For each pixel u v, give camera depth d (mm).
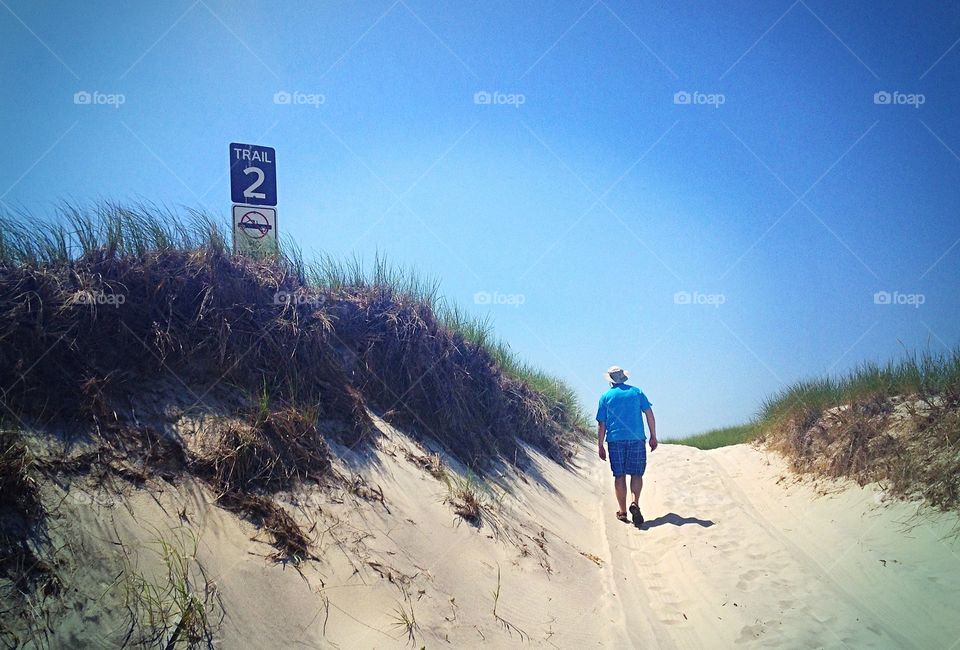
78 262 4277
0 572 2682
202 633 2867
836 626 4441
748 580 5477
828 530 6523
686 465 11305
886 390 8102
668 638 4520
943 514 5801
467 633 3762
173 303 4477
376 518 4344
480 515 5363
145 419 3855
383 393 6105
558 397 13750
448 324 8039
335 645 3201
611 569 5836
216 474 3824
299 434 4496
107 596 2816
